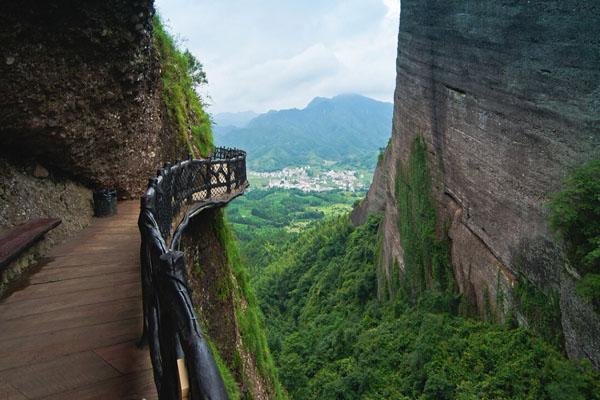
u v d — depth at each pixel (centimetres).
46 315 421
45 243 627
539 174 1241
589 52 1080
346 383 1697
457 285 1802
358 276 3444
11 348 358
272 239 8125
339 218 5947
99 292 477
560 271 1138
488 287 1518
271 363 1480
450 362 1345
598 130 1043
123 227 761
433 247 1994
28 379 315
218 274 1016
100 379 316
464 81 1709
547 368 1055
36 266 561
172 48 1370
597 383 955
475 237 1639
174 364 223
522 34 1323
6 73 543
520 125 1335
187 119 1391
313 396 1894
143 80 823
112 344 366
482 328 1454
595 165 984
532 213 1272
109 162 859
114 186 918
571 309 1086
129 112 828
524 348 1199
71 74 642
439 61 1953
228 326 1011
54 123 656
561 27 1167
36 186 686
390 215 2883
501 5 1430
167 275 246
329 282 3884
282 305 4428
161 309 265
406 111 2466
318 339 2712
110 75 715
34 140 661
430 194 2084
